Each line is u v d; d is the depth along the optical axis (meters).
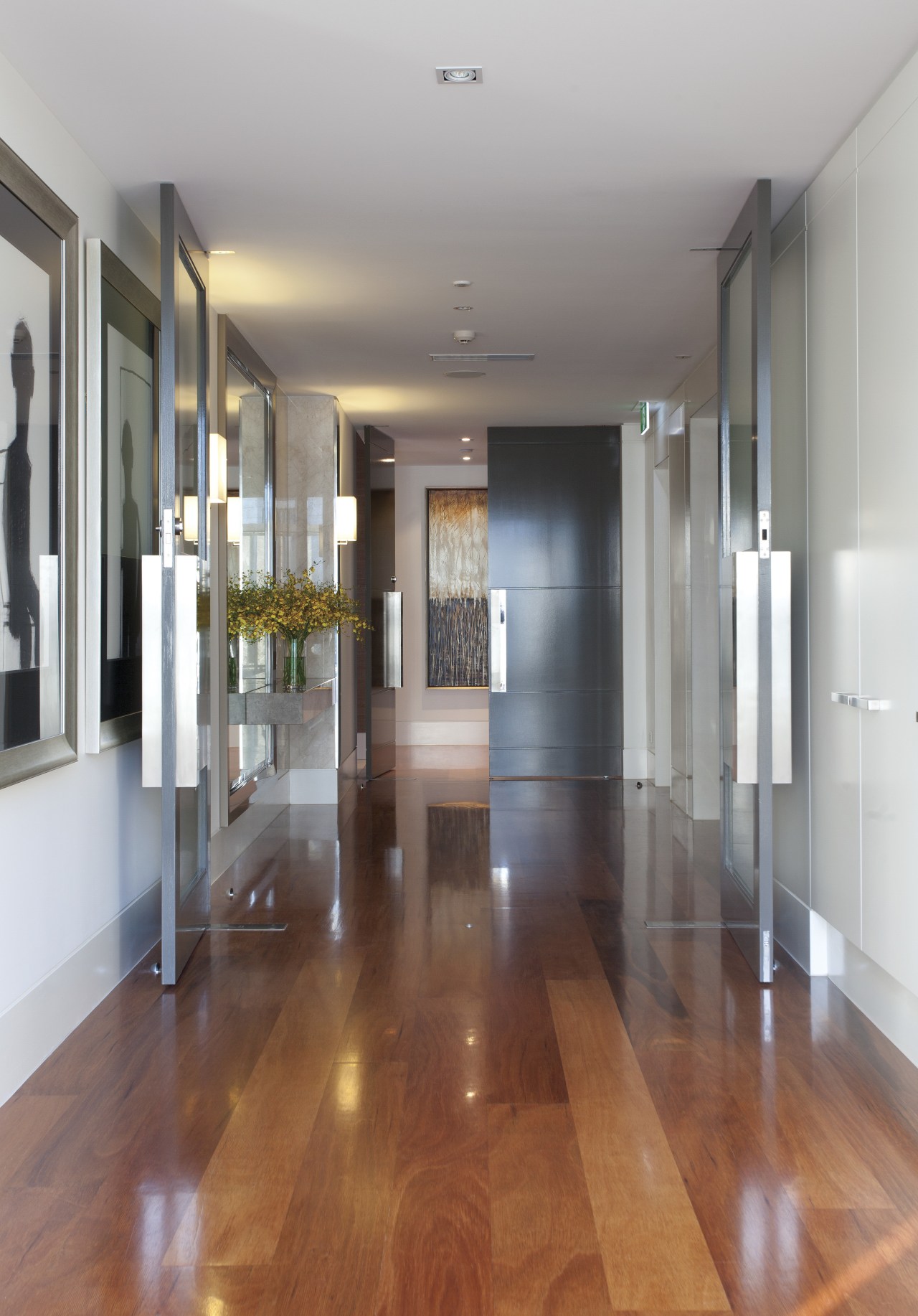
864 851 3.28
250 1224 2.22
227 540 5.43
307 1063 3.04
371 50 2.86
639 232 4.26
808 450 3.82
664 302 5.25
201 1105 2.78
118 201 3.85
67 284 3.21
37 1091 2.87
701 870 5.54
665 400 7.78
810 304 3.78
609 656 8.98
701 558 6.78
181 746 3.68
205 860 4.35
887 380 3.07
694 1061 3.05
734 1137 2.59
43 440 3.04
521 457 8.93
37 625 3.00
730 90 3.09
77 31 2.75
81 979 3.38
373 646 8.99
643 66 2.95
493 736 9.01
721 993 3.63
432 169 3.63
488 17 2.70
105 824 3.64
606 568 8.95
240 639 6.12
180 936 3.84
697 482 6.76
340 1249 2.13
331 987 3.70
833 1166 2.45
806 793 3.88
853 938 3.39
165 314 3.61
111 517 3.62
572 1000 3.56
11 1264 2.09
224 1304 1.96
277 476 7.26
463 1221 2.23
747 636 3.65
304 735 7.66
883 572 3.11
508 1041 3.20
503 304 5.27
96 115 3.23
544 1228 2.20
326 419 7.54
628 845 6.18
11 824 2.87
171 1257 2.11
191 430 3.99
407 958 4.04
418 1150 2.53
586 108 3.20
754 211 3.75
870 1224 2.21
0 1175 2.43
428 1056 3.09
